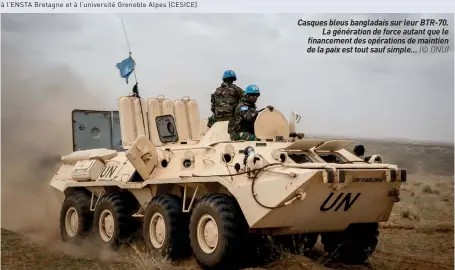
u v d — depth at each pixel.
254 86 10.42
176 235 9.96
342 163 9.49
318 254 11.05
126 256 10.48
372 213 9.54
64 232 12.75
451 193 23.70
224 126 10.66
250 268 9.01
